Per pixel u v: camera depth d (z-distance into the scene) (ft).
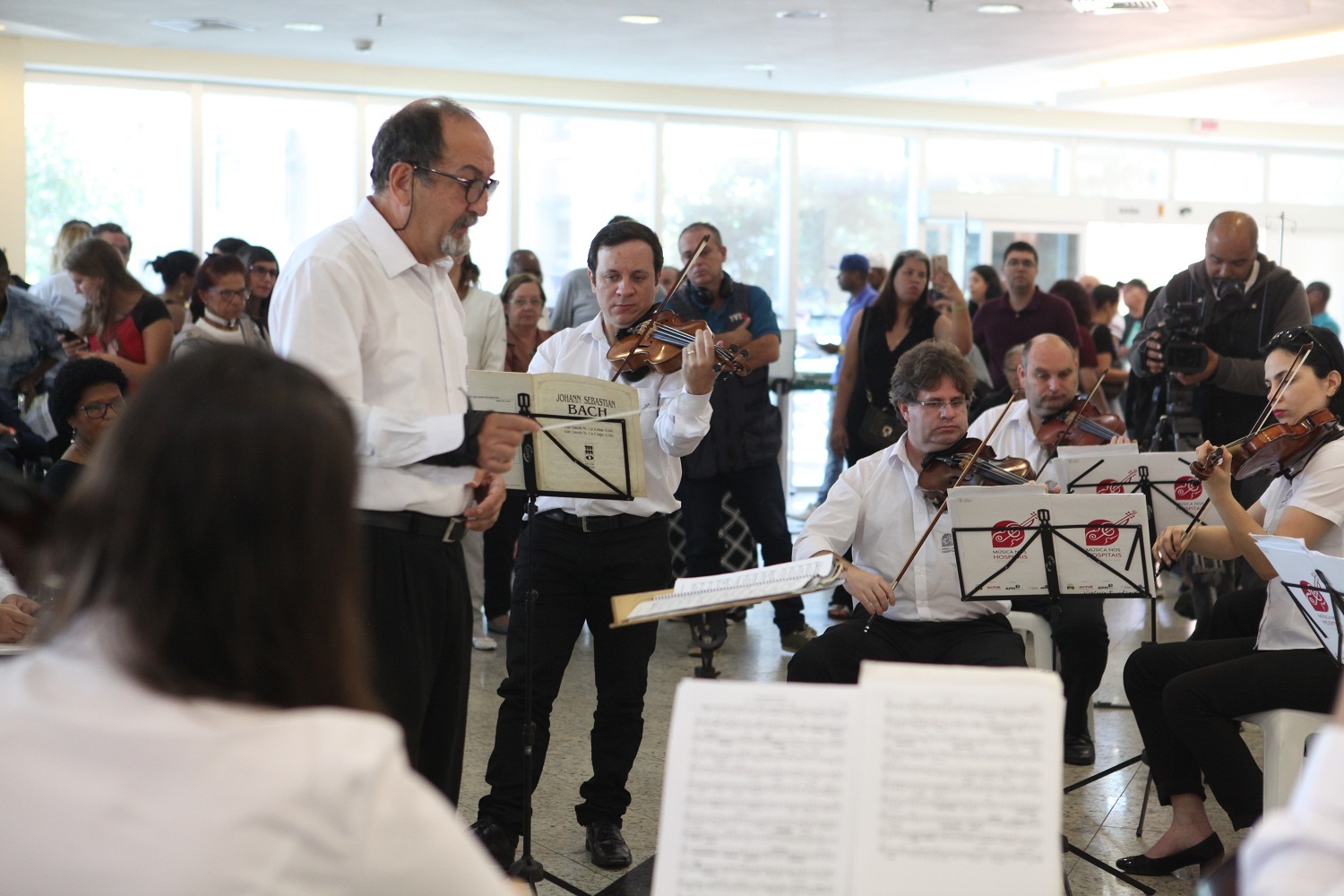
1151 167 40.27
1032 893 3.88
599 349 10.34
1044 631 11.85
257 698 2.98
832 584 6.83
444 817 3.01
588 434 8.64
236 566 2.90
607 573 9.65
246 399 2.96
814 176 36.52
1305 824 2.73
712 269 15.62
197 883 2.66
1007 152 38.22
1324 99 34.24
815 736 4.17
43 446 15.11
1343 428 9.75
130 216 30.19
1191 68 32.65
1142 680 10.07
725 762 4.17
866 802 4.01
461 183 7.42
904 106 36.01
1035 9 23.18
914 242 37.47
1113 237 38.88
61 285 17.93
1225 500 9.71
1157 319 15.81
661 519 9.86
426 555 7.36
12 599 8.63
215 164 30.81
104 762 2.78
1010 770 4.00
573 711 13.92
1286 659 9.23
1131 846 10.52
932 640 9.87
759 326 15.87
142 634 2.89
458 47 27.94
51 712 2.82
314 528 2.99
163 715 2.83
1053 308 19.76
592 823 10.00
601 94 33.04
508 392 8.54
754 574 7.30
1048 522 9.23
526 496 9.39
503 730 9.67
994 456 11.39
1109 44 26.99
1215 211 38.40
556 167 34.04
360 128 31.63
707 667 15.23
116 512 2.90
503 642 16.47
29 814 2.72
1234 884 3.97
